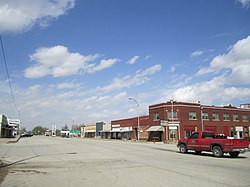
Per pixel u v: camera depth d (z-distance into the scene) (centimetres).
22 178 1184
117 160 1916
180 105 6181
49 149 3141
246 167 1533
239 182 1061
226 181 1082
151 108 6644
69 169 1456
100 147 3556
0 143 4494
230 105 7044
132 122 7725
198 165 1622
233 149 2198
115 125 8938
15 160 1936
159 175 1235
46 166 1591
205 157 2220
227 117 6906
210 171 1362
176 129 6047
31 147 3534
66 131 15725
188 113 6244
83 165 1630
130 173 1298
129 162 1784
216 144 2298
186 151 2606
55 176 1229
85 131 12650
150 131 6538
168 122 5888
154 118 6525
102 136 10300
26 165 1647
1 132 7719
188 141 2577
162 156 2259
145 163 1725
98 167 1531
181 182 1061
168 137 6050
